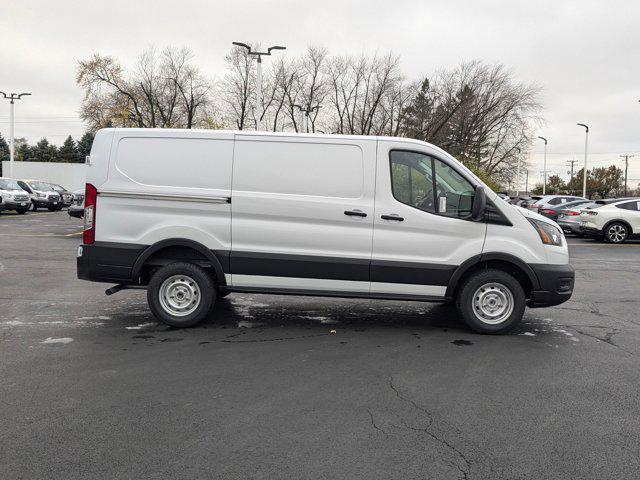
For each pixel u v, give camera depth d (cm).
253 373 463
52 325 616
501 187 5097
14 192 2675
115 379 443
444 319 675
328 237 587
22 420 361
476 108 4553
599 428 361
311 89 4628
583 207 1967
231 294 811
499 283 595
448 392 424
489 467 308
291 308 725
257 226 590
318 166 585
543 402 405
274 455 318
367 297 599
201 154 591
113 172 595
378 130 4762
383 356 518
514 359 513
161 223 594
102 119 4344
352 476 296
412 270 588
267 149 587
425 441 339
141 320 644
